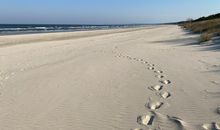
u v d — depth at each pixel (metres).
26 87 3.07
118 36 14.96
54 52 6.86
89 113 2.18
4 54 6.41
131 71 3.99
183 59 5.16
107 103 2.43
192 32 14.52
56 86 3.08
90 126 1.91
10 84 3.24
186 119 2.01
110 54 6.25
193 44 8.09
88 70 4.08
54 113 2.18
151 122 1.98
